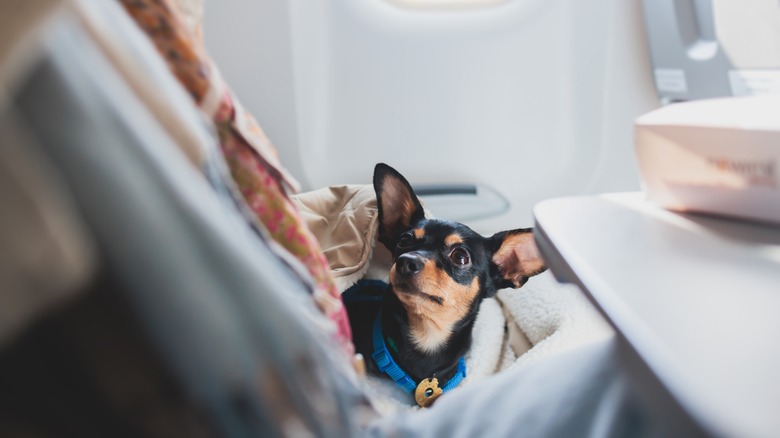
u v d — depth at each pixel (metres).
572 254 0.51
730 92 1.39
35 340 0.26
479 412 0.54
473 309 1.48
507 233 1.48
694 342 0.38
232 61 1.62
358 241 1.49
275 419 0.32
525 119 1.78
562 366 0.57
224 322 0.28
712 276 0.46
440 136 1.78
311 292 0.51
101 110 0.26
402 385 1.42
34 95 0.24
